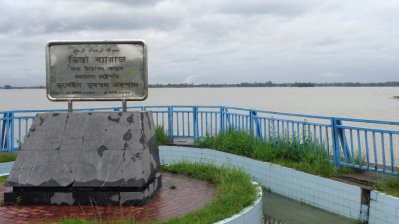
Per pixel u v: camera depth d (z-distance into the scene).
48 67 7.70
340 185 7.34
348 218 7.18
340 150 8.41
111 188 6.68
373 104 58.62
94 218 5.97
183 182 8.25
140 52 7.68
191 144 11.89
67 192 6.67
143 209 6.48
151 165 7.29
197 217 5.82
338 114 34.81
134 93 7.70
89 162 6.80
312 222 7.19
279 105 54.38
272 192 9.02
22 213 6.29
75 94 7.70
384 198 6.51
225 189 7.08
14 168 6.82
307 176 8.09
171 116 12.60
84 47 7.68
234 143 10.70
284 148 9.59
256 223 6.50
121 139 6.99
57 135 7.13
